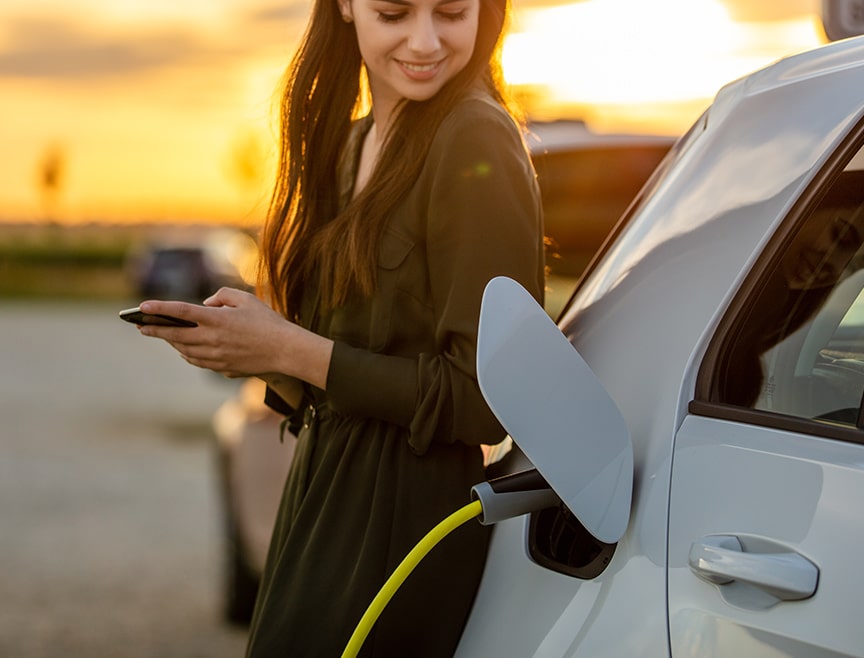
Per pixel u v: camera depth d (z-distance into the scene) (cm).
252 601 467
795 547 112
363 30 162
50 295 3120
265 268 183
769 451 119
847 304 127
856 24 172
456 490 157
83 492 756
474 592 154
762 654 111
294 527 161
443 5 157
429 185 156
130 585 541
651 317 143
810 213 132
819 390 121
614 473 129
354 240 157
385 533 155
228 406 485
